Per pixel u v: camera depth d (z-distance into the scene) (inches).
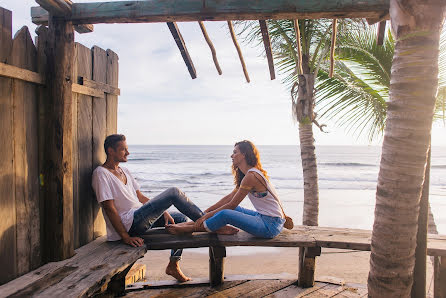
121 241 125.3
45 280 89.2
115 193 124.6
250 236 127.6
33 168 98.5
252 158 127.5
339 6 94.1
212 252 131.9
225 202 140.4
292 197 686.5
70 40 103.7
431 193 787.4
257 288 132.1
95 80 129.6
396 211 72.7
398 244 73.2
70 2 100.0
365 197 709.9
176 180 1071.0
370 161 2043.6
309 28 199.9
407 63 70.5
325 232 136.5
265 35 108.4
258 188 124.7
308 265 130.6
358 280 200.5
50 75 101.0
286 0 94.8
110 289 124.3
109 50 140.4
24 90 94.4
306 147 204.7
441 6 67.8
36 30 99.3
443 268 118.1
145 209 123.7
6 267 88.0
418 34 68.9
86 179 125.0
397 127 72.4
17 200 91.9
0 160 86.0
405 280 74.2
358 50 207.8
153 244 121.1
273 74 117.3
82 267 98.7
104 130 138.6
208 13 96.7
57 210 102.5
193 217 131.5
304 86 200.5
